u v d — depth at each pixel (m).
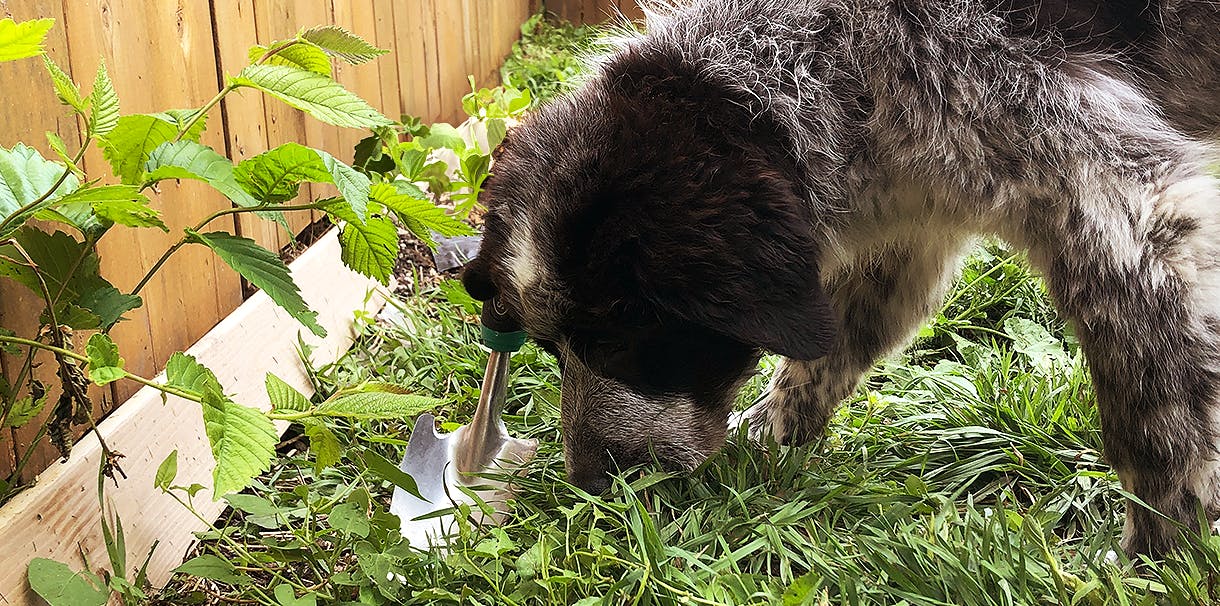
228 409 0.54
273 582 0.67
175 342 0.79
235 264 0.58
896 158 0.72
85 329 0.60
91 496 0.64
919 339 1.05
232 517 0.76
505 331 0.78
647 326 0.69
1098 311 0.68
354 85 1.12
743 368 0.75
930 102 0.70
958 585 0.63
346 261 0.70
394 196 0.66
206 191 0.83
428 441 0.81
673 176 0.65
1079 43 0.70
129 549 0.66
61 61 0.64
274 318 0.91
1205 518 0.66
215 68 0.85
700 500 0.74
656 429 0.74
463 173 1.24
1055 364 0.97
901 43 0.71
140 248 0.73
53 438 0.60
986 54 0.69
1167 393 0.66
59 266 0.58
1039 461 0.81
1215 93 0.71
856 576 0.65
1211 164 0.72
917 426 0.87
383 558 0.63
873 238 0.77
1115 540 0.70
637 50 0.75
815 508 0.71
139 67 0.73
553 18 2.09
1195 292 0.65
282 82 0.59
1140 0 0.70
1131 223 0.66
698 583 0.63
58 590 0.56
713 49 0.72
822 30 0.73
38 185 0.55
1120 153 0.66
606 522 0.73
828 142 0.71
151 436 0.71
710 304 0.64
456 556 0.65
